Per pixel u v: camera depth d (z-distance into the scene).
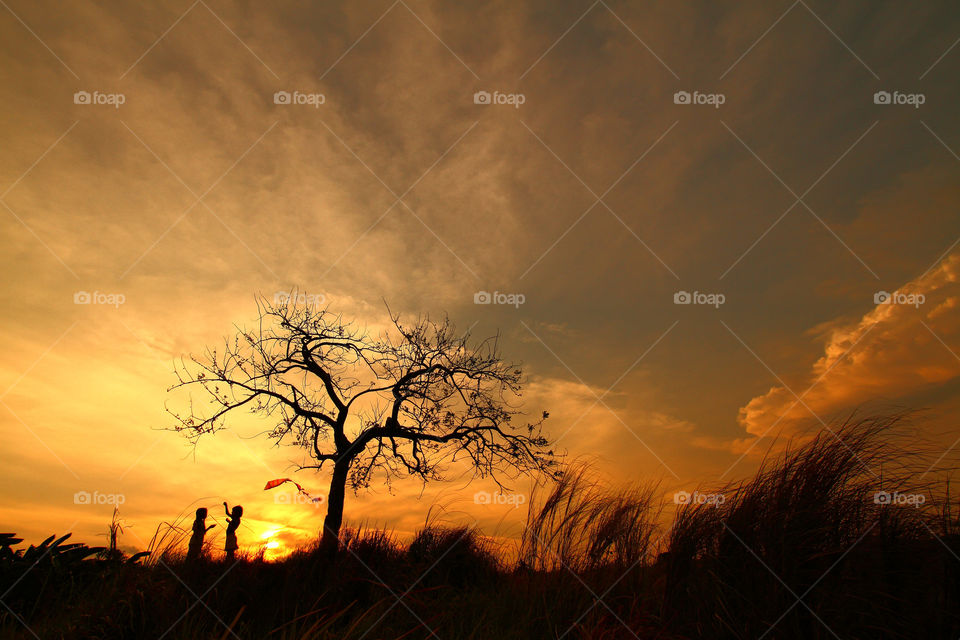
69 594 3.84
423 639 3.37
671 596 3.12
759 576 2.80
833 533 2.82
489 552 4.96
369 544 4.62
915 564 2.70
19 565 4.08
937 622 2.55
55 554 4.34
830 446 3.03
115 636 3.20
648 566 3.63
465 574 4.62
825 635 2.57
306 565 4.23
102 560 4.27
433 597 4.09
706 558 3.04
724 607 2.84
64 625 3.30
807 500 2.89
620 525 3.76
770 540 2.83
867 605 2.62
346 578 4.01
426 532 5.08
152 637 3.21
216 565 4.16
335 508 9.10
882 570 2.71
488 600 3.86
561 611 3.50
